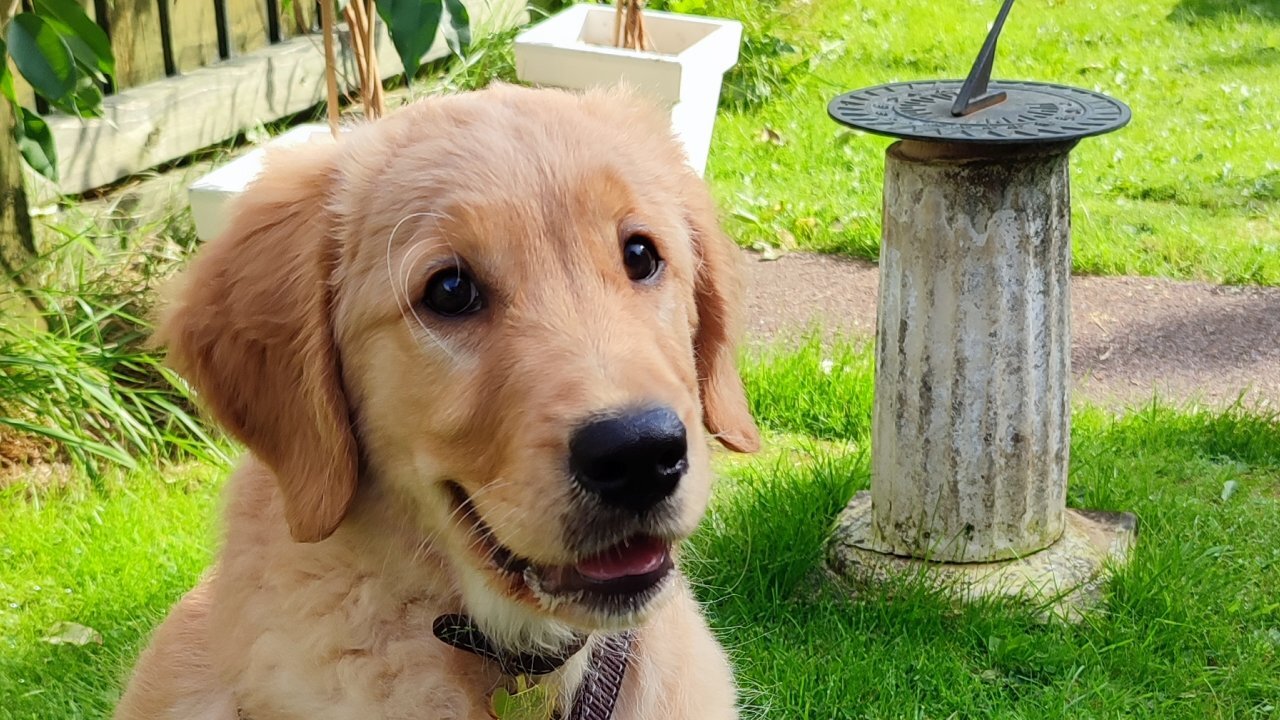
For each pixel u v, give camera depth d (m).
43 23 1.78
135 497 1.86
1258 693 1.62
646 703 1.29
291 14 2.51
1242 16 4.30
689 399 1.20
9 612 1.71
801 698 1.60
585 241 1.21
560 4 3.21
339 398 1.24
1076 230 2.63
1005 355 1.68
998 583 1.71
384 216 1.22
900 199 1.67
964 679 1.62
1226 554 1.79
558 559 1.17
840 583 1.75
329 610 1.24
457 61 2.76
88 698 1.57
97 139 2.16
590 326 1.19
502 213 1.20
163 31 2.30
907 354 1.70
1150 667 1.63
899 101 1.70
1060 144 1.64
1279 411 2.09
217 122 2.34
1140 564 1.72
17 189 2.01
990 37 1.64
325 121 2.34
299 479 1.24
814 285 2.45
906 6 4.41
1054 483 1.74
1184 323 2.33
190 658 1.31
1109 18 4.31
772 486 1.85
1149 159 3.07
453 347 1.20
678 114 2.14
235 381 1.26
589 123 1.26
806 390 2.11
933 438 1.70
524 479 1.17
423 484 1.22
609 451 1.15
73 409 1.93
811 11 4.11
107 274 2.11
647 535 1.18
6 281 2.01
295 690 1.24
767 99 3.40
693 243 1.33
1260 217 2.71
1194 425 2.03
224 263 1.27
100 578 1.74
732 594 1.72
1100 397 2.14
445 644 1.25
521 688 1.26
